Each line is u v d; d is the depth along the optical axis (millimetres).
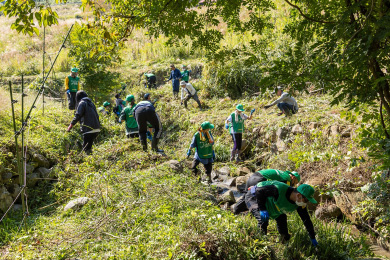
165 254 4539
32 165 7438
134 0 4504
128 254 4586
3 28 28547
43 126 9297
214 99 13641
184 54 19844
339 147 7875
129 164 8344
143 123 8945
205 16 4465
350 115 4750
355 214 6418
